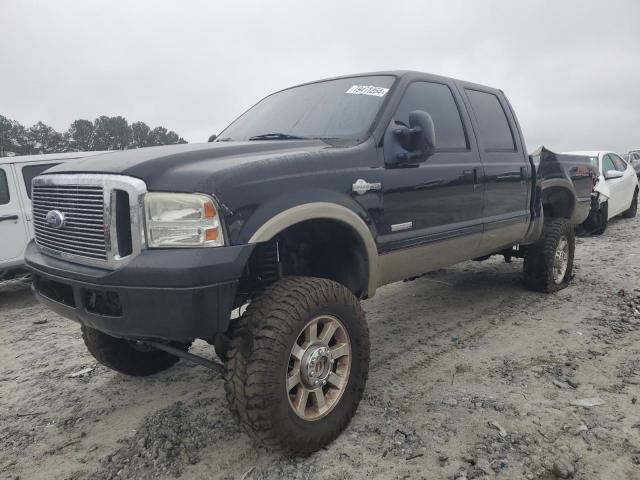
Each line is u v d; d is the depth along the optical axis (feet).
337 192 9.12
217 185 7.50
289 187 8.39
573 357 11.99
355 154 9.73
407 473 7.88
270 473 8.09
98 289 7.64
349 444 8.73
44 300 9.24
